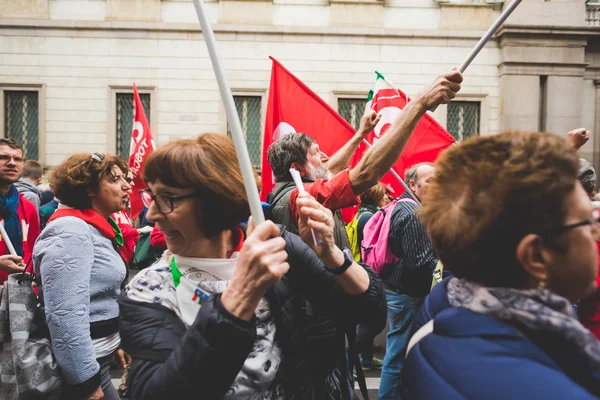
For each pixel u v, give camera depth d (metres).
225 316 0.89
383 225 2.96
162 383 0.91
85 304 1.76
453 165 0.86
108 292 1.96
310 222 1.13
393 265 2.93
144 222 4.81
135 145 5.32
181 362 0.90
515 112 11.30
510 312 0.74
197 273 1.07
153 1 11.09
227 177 1.07
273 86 3.55
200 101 11.16
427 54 11.31
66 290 1.72
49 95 11.09
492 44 11.40
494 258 0.79
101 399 1.81
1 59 11.01
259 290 0.89
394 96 3.63
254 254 0.89
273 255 0.89
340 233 2.15
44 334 1.86
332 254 1.17
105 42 11.05
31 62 11.03
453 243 0.82
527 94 11.29
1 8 10.98
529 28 11.06
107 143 11.15
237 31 11.09
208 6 11.18
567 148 0.79
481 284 0.82
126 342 1.03
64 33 10.99
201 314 0.92
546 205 0.75
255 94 11.21
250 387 1.07
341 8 11.24
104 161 1.98
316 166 2.25
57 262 1.73
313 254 1.27
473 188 0.81
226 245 1.14
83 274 1.77
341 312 1.29
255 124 11.38
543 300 0.75
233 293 0.91
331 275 1.26
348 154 2.63
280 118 3.53
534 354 0.71
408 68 11.30
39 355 1.76
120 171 2.04
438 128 3.46
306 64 11.23
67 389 1.80
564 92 11.38
